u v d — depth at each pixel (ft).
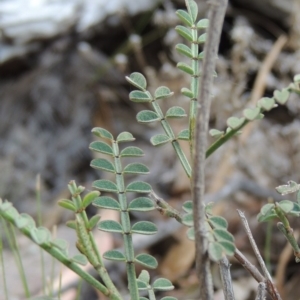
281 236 2.56
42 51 3.39
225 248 0.97
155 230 1.10
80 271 1.03
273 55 3.09
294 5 3.39
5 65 3.32
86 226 1.06
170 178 3.12
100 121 3.37
